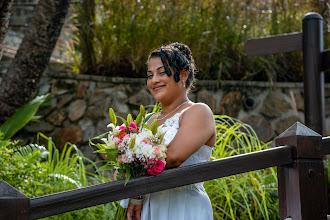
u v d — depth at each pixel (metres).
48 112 4.99
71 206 1.67
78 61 5.39
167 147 1.91
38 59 4.73
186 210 2.04
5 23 3.18
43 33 4.69
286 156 2.03
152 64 2.14
